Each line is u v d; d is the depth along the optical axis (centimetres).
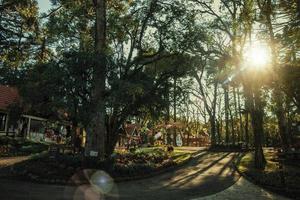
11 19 3653
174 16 2600
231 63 3120
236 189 1791
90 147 2070
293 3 1670
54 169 1722
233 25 2280
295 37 1761
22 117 3475
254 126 2661
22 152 2683
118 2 2792
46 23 2761
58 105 1866
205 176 2158
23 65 3909
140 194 1503
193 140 6400
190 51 2722
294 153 2850
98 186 1581
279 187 1783
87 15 2711
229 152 3866
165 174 2152
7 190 1350
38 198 1252
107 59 1969
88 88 1930
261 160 2544
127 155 2425
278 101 2786
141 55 2630
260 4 1880
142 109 2581
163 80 2577
